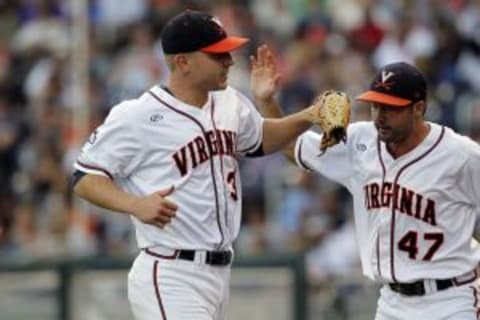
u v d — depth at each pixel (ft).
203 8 174.91
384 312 84.12
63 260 129.80
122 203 78.95
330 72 160.25
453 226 82.33
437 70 156.97
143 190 80.74
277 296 128.67
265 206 147.23
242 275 129.08
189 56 80.23
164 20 173.47
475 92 155.53
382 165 82.84
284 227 143.74
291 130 82.84
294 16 174.50
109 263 129.70
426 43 161.07
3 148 161.48
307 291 128.77
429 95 153.99
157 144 80.38
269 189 147.84
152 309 80.89
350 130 84.12
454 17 164.76
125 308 129.39
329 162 84.99
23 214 150.92
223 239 81.10
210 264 80.94
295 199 144.25
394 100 80.59
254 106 85.66
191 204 80.53
